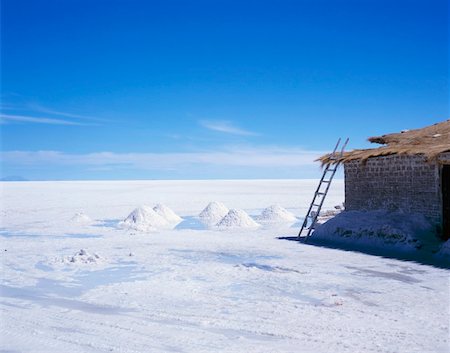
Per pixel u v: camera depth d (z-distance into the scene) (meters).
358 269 11.41
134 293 9.09
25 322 7.16
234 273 11.03
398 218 15.59
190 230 21.05
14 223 24.52
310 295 8.84
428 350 5.82
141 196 52.72
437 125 19.58
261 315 7.45
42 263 12.65
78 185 85.56
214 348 5.91
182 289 9.39
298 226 22.62
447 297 8.58
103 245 16.22
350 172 19.08
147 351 5.80
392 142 18.73
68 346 6.02
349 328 6.73
